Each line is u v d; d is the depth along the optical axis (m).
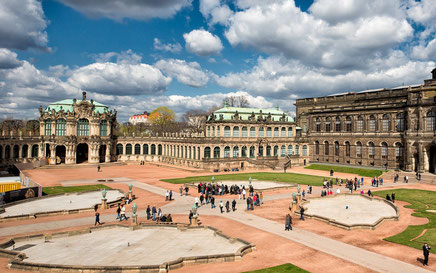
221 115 115.31
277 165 118.25
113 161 135.38
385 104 107.94
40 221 46.50
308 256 32.62
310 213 49.69
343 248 34.94
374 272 28.77
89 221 46.50
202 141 109.50
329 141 128.00
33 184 63.03
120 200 58.34
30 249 33.62
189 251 33.19
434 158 95.25
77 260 30.50
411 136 96.81
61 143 119.50
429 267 29.81
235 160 113.00
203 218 47.75
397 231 41.28
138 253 32.53
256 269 29.14
